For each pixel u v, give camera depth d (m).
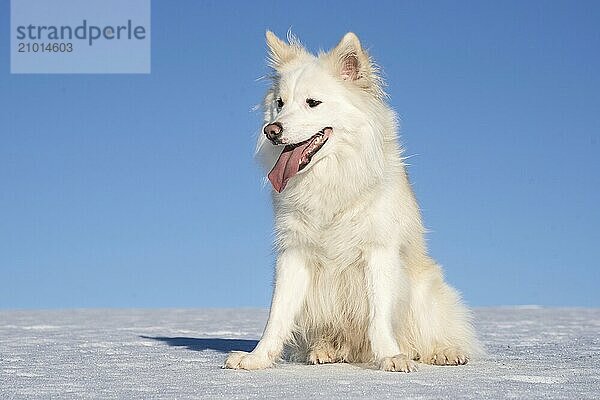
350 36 6.67
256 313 17.89
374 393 4.85
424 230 7.27
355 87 6.70
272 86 7.08
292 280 6.67
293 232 6.62
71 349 8.04
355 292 6.70
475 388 5.07
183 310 20.12
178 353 7.57
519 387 5.12
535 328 12.02
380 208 6.50
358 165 6.49
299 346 7.06
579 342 9.16
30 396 4.82
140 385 5.27
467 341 7.11
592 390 4.98
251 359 6.29
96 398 4.73
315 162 6.48
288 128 6.42
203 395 4.80
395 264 6.55
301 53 7.20
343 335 6.93
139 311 19.31
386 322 6.45
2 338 9.61
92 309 21.16
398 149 6.96
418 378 5.62
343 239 6.54
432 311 6.98
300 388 5.09
